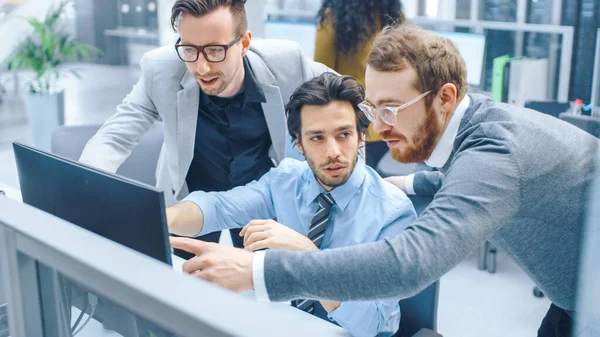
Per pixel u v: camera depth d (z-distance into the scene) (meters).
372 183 1.40
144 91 1.73
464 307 2.70
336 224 1.38
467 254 0.88
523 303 2.74
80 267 0.62
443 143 1.05
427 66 0.99
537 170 0.96
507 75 3.24
